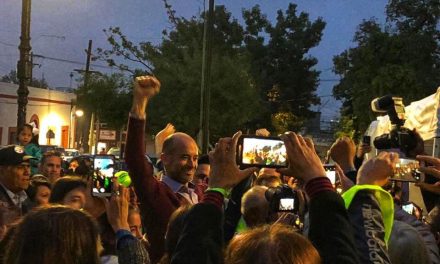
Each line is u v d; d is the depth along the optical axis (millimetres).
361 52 28781
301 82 48000
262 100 43688
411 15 29531
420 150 3926
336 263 2268
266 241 1993
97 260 2406
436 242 3598
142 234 4387
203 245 2338
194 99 28047
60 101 44375
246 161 2592
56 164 7023
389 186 3426
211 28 20562
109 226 3590
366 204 2678
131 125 3840
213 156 2561
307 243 2029
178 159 4387
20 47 14234
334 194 2395
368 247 2559
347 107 33438
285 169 2527
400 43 27859
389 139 3990
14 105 38344
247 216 3760
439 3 29062
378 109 4098
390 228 2766
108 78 34125
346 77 30609
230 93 28047
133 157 3844
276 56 47906
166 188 4074
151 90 3859
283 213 3309
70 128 46094
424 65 27719
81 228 2361
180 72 28562
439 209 3645
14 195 5227
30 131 9836
